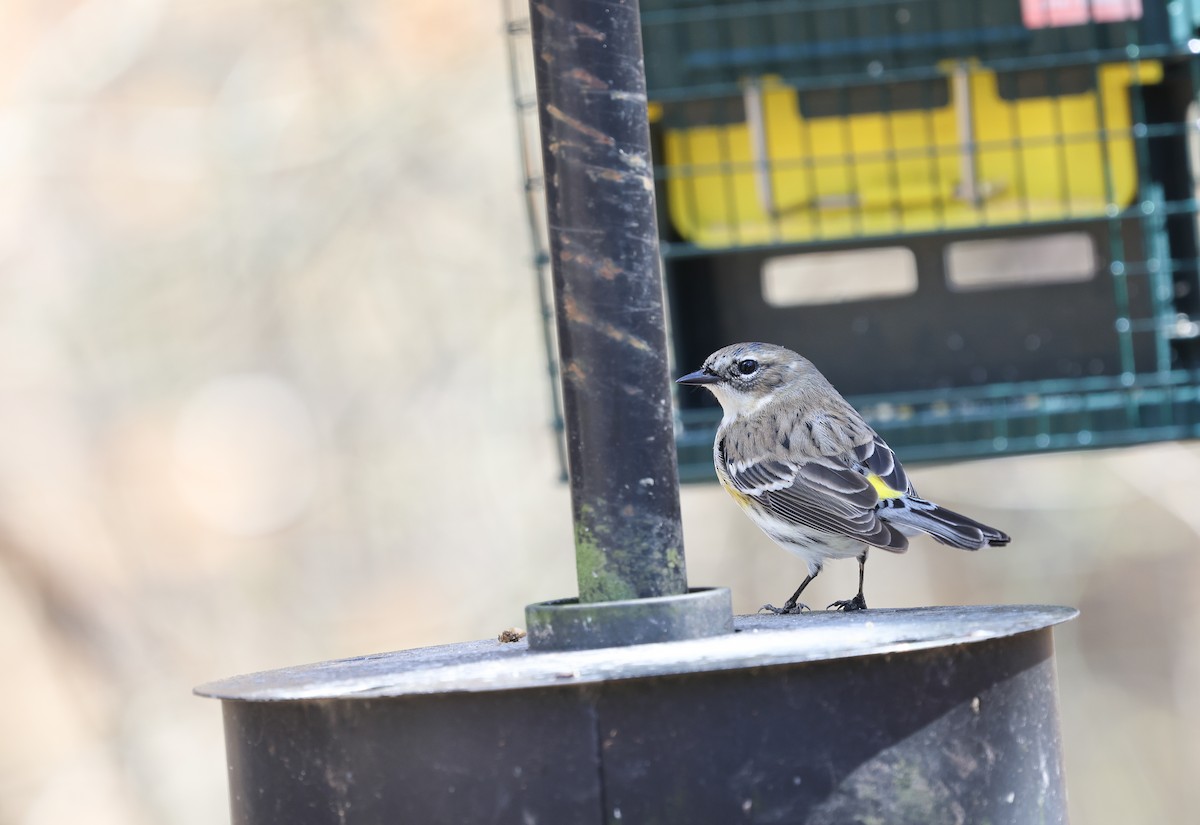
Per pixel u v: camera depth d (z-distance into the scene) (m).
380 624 20.59
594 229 6.70
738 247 12.55
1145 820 22.12
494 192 20.91
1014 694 6.14
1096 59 12.30
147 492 21.02
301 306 20.95
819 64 12.39
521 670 5.88
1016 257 21.66
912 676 5.88
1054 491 23.20
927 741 5.89
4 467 20.73
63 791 19.94
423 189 20.89
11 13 21.17
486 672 5.90
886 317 12.98
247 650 20.69
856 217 12.56
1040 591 23.39
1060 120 12.46
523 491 21.03
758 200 12.59
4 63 21.14
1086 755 22.66
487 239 20.89
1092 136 12.43
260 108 20.84
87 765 20.08
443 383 21.09
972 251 21.70
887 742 5.83
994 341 12.89
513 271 20.91
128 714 20.39
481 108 20.77
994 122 12.48
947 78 12.44
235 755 6.32
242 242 20.91
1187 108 12.91
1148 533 23.50
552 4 6.75
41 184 21.02
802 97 12.52
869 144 12.51
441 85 20.77
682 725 5.71
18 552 20.56
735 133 12.62
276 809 6.07
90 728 20.23
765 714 5.74
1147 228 12.69
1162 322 12.66
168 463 21.05
